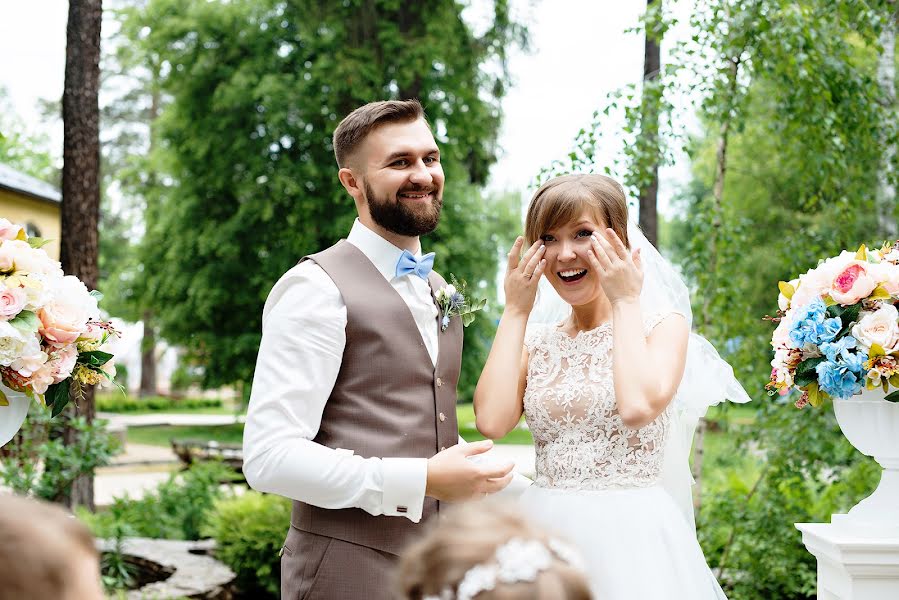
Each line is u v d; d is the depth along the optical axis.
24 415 2.84
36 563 0.82
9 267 2.73
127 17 16.50
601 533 2.40
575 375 2.60
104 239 29.80
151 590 5.27
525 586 0.88
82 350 2.88
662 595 2.32
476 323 16.61
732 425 5.71
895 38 6.50
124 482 11.87
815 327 2.64
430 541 0.96
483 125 15.26
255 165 15.49
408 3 14.95
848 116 5.32
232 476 8.45
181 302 16.73
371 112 2.53
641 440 2.50
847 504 5.44
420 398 2.46
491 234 17.72
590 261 2.51
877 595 2.55
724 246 5.45
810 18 5.16
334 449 2.37
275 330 2.36
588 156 5.34
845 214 5.49
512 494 2.77
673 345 2.51
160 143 17.27
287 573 2.45
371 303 2.45
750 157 9.23
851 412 2.68
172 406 30.67
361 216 2.61
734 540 5.51
